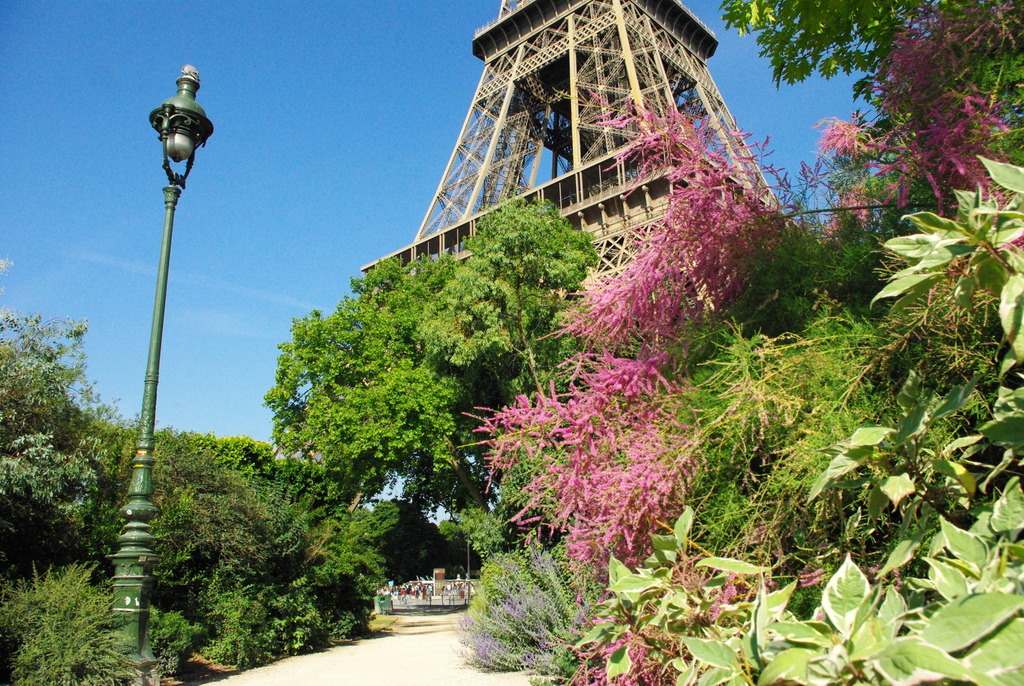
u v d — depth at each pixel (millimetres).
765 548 2617
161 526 12789
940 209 2971
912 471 1843
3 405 10492
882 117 4145
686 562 2283
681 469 2883
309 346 25719
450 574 50000
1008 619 1054
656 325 3766
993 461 2498
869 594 1315
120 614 8586
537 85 45562
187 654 12445
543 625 9648
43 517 10828
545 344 17625
